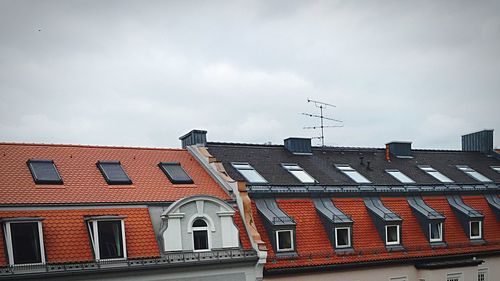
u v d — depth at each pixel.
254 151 27.06
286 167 25.98
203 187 21.06
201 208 18.72
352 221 22.28
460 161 33.38
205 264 18.08
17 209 16.41
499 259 25.73
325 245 21.48
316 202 22.95
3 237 15.70
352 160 29.55
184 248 18.19
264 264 19.34
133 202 18.42
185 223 18.38
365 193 24.39
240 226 19.92
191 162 23.27
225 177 21.56
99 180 19.47
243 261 18.77
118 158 21.70
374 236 22.92
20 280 15.14
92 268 16.23
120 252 17.16
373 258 21.88
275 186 22.67
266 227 20.73
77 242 16.66
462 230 25.53
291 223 20.83
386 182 26.75
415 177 28.55
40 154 20.25
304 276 20.38
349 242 22.11
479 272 25.16
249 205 20.31
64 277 15.82
